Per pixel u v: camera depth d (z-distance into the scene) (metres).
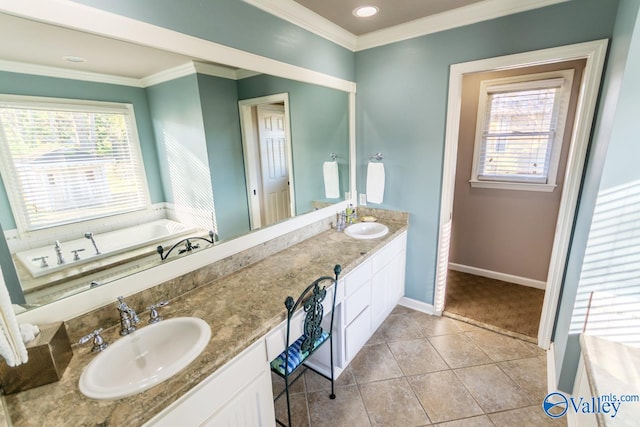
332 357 1.88
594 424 1.31
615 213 1.44
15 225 1.08
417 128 2.53
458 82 2.29
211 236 1.73
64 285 1.20
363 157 2.90
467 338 2.45
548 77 2.69
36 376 0.97
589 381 1.34
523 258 3.21
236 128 1.83
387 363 2.20
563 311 1.99
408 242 2.82
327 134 2.55
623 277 1.48
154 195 1.47
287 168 2.23
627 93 1.34
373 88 2.67
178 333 1.32
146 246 1.45
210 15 1.52
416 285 2.87
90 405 0.91
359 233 2.74
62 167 1.18
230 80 1.76
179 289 1.57
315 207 2.54
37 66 1.07
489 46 2.11
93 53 1.19
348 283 1.95
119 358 1.18
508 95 2.94
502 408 1.81
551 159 2.85
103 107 1.27
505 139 3.03
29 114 1.08
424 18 2.24
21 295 1.09
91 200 1.27
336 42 2.45
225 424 1.16
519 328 2.54
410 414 1.79
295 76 2.11
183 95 1.54
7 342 0.85
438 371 2.11
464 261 3.57
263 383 1.33
